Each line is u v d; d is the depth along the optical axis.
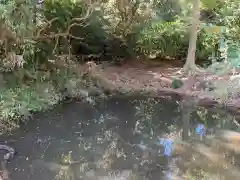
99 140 5.80
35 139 5.62
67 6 7.86
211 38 9.29
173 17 9.73
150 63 9.28
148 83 7.98
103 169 4.90
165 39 9.49
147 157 5.29
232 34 9.34
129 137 5.98
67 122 6.31
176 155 5.38
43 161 5.02
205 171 4.90
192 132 6.27
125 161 5.16
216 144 5.77
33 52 7.07
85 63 8.62
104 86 7.65
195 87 7.72
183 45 9.52
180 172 4.88
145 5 9.12
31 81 6.99
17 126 5.93
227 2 9.94
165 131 6.30
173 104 7.29
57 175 4.69
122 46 9.18
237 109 6.98
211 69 8.37
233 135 6.11
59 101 6.96
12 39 6.48
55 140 5.66
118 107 7.10
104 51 9.14
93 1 7.91
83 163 5.05
